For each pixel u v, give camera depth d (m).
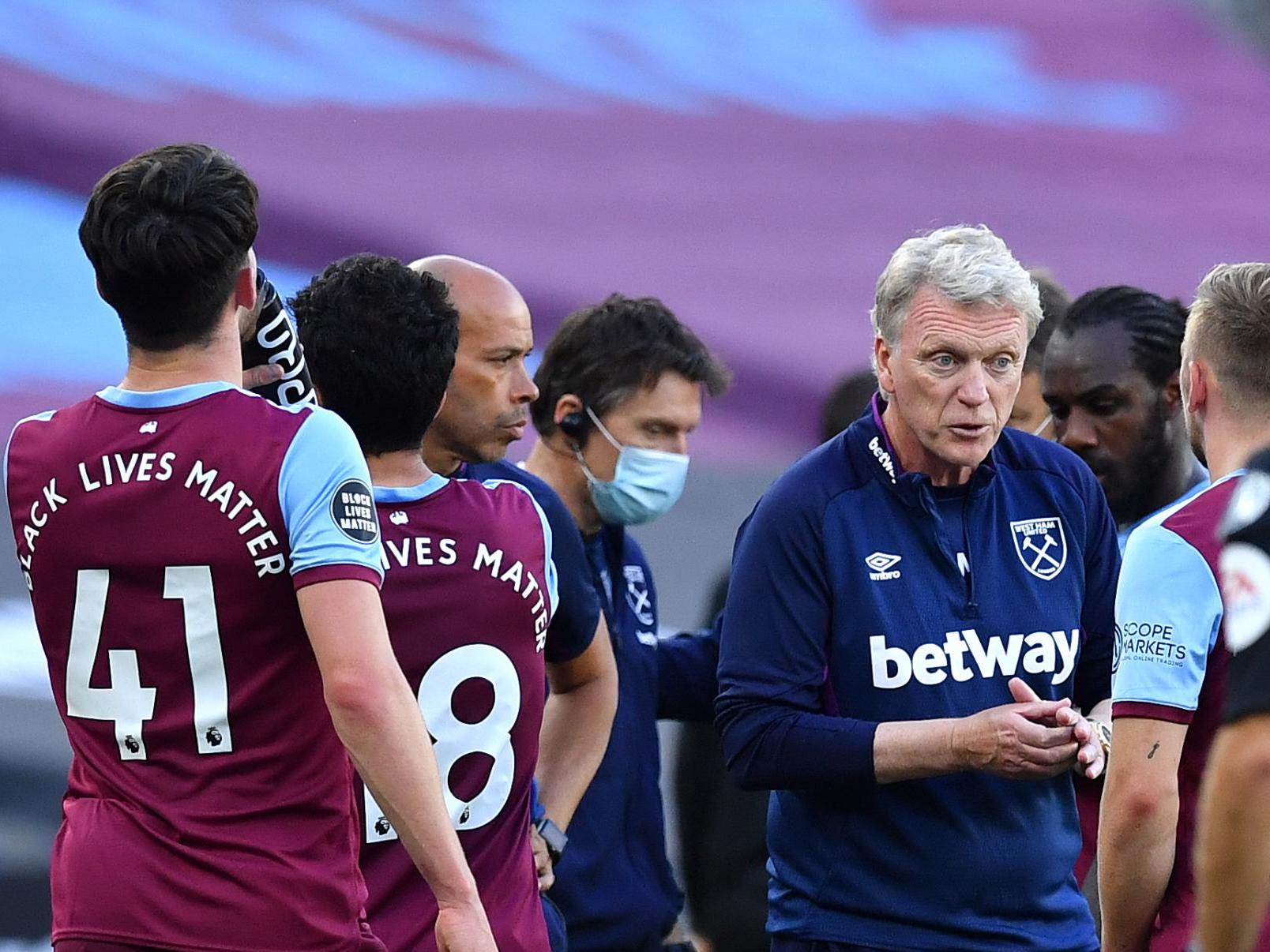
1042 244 37.19
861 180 37.25
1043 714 8.85
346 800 7.57
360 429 8.76
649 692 12.12
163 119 33.38
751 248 35.50
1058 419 11.86
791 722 9.44
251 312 8.43
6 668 21.45
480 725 8.77
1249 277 8.52
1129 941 8.97
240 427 7.36
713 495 30.31
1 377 28.48
